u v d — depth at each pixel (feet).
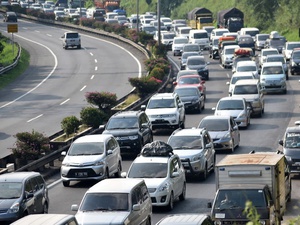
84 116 371.76
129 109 422.41
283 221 211.61
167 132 382.63
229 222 181.88
